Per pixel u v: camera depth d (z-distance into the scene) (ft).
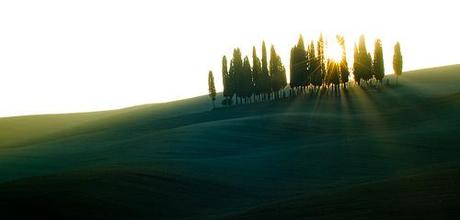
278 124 284.61
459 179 96.78
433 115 253.44
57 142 389.80
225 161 184.03
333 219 83.87
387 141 192.54
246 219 97.19
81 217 112.06
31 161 278.87
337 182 139.23
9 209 116.78
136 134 365.20
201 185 140.67
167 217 113.80
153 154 231.09
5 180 219.41
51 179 144.66
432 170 115.34
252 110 382.83
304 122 287.28
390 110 302.86
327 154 181.37
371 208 86.74
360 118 288.92
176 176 148.56
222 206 122.01
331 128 266.77
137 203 122.31
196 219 108.47
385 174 139.85
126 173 149.28
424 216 75.77
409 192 93.35
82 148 317.22
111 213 115.24
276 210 100.58
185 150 233.55
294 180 147.84
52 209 116.06
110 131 415.23
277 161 178.91
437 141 180.96
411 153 166.91
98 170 156.76
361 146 188.14
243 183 145.69
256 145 238.07
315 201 102.63
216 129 280.72
